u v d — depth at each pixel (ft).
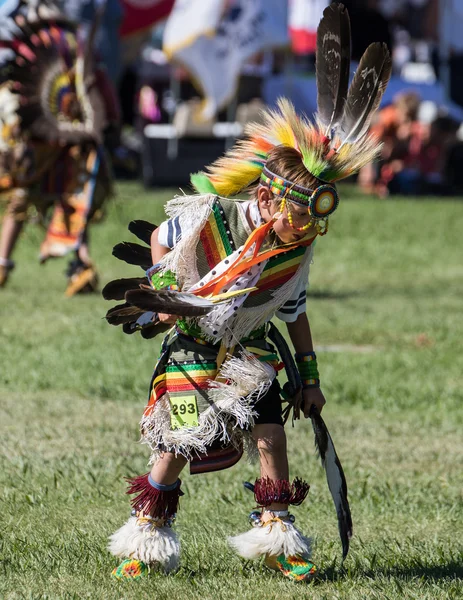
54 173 96.37
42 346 75.87
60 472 48.65
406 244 151.33
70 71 94.68
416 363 76.28
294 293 36.35
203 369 35.47
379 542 41.39
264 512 36.22
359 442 56.75
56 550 38.75
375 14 212.64
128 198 179.83
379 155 36.06
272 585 35.60
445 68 242.58
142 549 36.09
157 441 36.06
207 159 215.92
